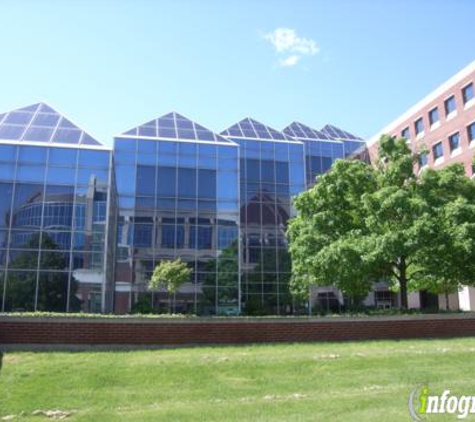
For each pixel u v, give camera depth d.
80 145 29.38
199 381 10.14
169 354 12.83
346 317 15.73
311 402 8.33
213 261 34.88
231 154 37.41
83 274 26.98
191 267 34.56
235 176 36.97
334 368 11.26
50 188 28.14
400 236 18.39
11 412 7.99
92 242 27.62
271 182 42.12
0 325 13.47
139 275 34.06
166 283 30.89
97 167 29.03
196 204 35.88
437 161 43.75
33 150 28.59
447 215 18.62
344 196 22.42
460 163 22.22
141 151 36.41
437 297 41.94
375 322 15.91
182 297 33.88
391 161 22.38
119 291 33.62
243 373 10.81
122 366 11.29
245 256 39.72
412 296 44.81
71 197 28.19
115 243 34.09
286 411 7.73
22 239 26.92
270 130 46.50
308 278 22.91
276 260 39.97
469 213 18.45
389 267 21.11
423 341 15.25
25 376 10.38
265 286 39.12
